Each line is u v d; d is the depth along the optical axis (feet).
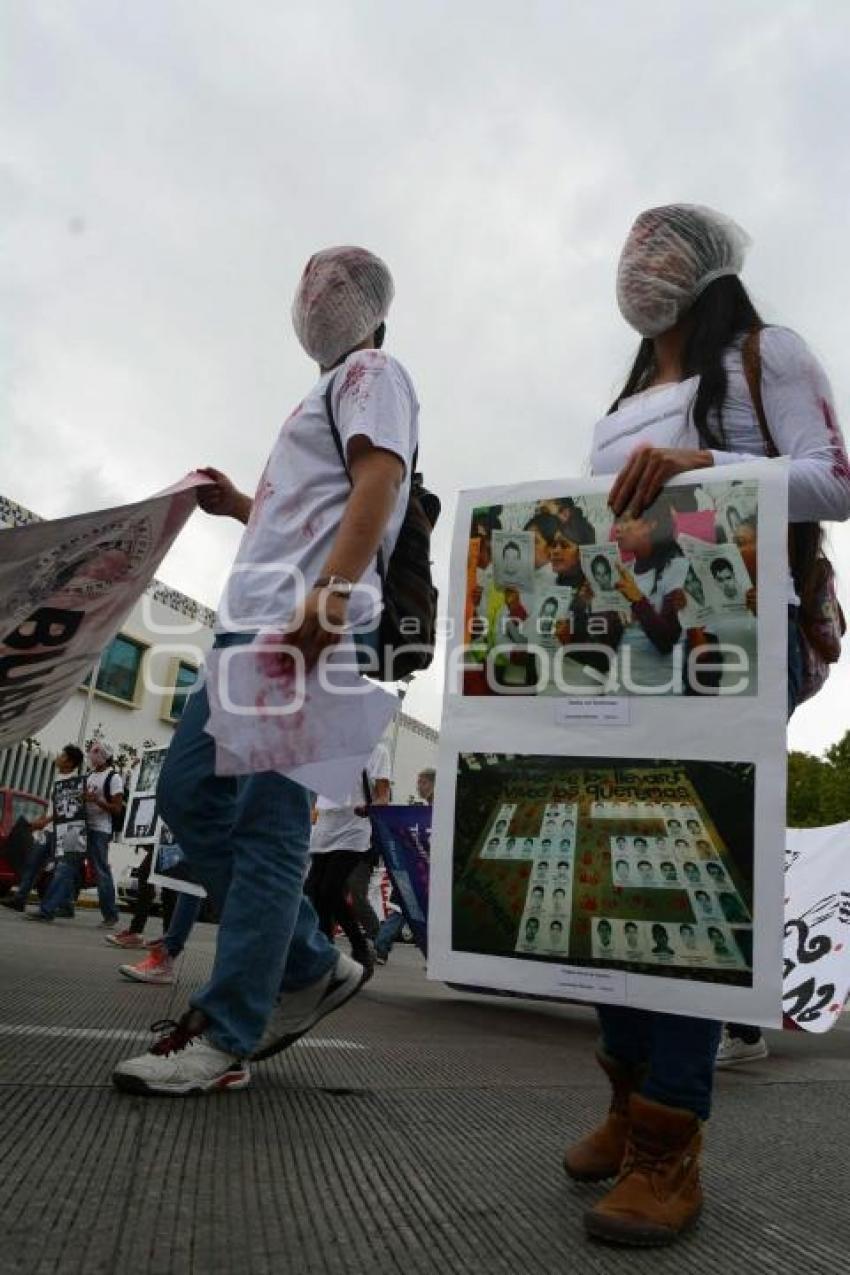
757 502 5.60
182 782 8.06
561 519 6.07
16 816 44.80
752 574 5.53
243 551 8.11
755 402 6.24
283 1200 5.25
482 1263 4.72
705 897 5.32
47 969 15.60
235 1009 7.45
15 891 35.55
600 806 5.65
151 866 23.03
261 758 6.97
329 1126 6.91
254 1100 7.43
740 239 6.72
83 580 7.91
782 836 5.21
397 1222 5.14
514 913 5.73
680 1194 5.46
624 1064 6.26
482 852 5.88
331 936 19.47
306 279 8.89
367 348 8.93
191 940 28.17
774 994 5.09
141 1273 4.14
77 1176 5.20
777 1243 5.50
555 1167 6.56
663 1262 4.98
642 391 7.23
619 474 5.93
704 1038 5.48
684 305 6.71
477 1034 13.80
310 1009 8.39
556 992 5.55
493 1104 8.53
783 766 5.27
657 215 6.78
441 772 6.08
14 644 8.11
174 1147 5.91
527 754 5.88
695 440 6.35
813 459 5.99
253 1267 4.34
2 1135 5.73
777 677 5.37
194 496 8.20
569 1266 4.79
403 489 8.08
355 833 19.02
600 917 5.52
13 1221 4.51
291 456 8.16
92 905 50.14
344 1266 4.48
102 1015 11.03
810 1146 8.33
